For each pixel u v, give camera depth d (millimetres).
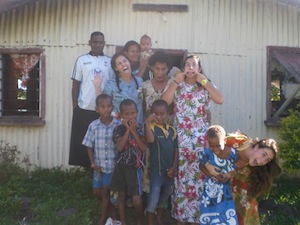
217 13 3902
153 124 2570
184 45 3873
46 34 3816
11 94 3930
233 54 3918
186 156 2521
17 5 3475
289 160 3113
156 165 2555
